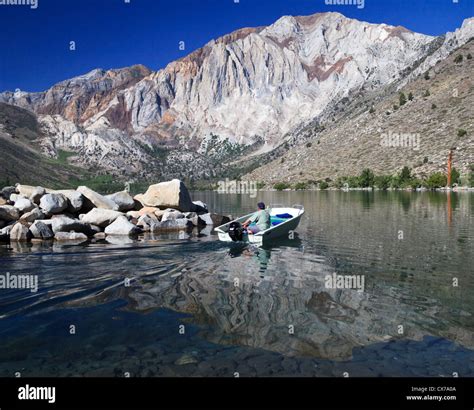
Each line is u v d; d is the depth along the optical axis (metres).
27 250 15.73
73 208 22.31
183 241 18.08
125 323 8.00
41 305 9.02
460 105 140.38
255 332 7.55
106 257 14.24
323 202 50.88
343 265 13.17
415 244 17.22
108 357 6.63
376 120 173.62
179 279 11.24
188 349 6.87
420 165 114.94
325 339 7.27
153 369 6.27
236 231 16.78
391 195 68.50
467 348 6.96
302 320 8.15
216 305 9.07
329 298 9.61
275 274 11.89
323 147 187.75
